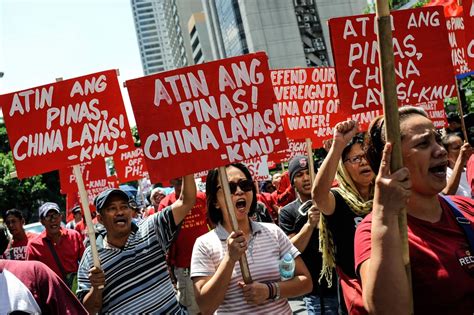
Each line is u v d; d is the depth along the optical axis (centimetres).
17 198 4819
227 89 423
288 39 8869
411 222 257
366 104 462
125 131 492
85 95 492
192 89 420
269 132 422
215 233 402
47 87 488
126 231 436
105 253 435
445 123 529
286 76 636
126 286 427
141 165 1038
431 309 245
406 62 466
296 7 8944
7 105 485
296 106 637
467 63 580
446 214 263
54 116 487
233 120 421
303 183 544
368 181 394
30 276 288
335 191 394
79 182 478
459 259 246
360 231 255
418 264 246
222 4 9675
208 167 415
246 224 407
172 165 415
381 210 224
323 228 397
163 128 416
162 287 436
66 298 294
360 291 362
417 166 253
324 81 645
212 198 409
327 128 641
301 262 406
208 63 422
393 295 217
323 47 9012
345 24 463
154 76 419
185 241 701
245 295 370
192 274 389
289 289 382
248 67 425
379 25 221
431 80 469
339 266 382
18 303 279
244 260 372
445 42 472
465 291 242
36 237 794
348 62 463
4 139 5506
